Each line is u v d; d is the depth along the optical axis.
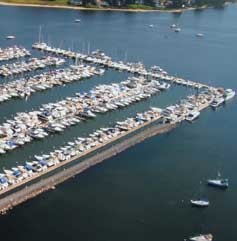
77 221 172.62
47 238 163.25
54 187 188.12
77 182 193.38
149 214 180.75
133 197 189.00
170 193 194.12
